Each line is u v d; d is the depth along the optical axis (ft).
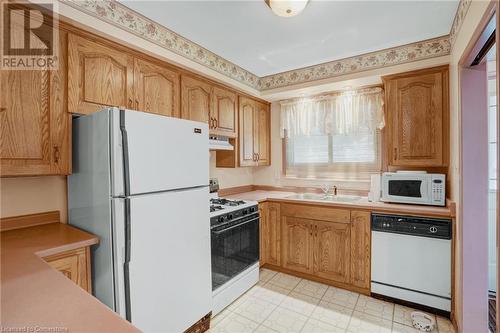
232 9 6.11
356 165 10.52
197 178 6.24
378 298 8.02
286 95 11.09
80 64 5.41
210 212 7.33
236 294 7.95
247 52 8.61
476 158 5.88
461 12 5.78
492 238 8.21
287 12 5.54
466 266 5.98
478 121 5.85
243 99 10.48
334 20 6.59
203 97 8.49
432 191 7.65
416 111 8.00
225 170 11.24
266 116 12.13
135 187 4.89
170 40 7.22
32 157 4.77
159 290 5.32
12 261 3.72
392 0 5.73
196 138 6.22
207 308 6.52
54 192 5.90
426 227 7.23
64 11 5.12
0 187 5.26
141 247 5.00
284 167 12.11
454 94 6.83
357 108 10.00
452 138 7.23
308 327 6.68
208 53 8.52
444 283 7.02
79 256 4.74
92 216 5.20
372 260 8.09
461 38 5.85
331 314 7.22
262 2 5.83
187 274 5.94
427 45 7.68
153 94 6.89
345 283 8.59
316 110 10.93
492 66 7.90
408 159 8.15
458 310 6.35
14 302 2.55
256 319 7.01
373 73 8.52
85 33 5.46
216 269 7.16
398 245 7.65
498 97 3.13
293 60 9.27
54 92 5.04
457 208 6.48
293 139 11.92
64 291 2.79
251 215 8.77
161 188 5.37
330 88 10.03
